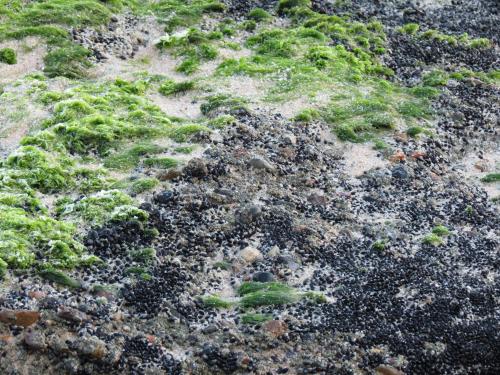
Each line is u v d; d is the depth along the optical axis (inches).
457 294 182.9
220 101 216.4
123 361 168.7
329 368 170.9
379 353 173.2
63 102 209.8
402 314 178.9
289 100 219.9
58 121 206.7
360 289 182.5
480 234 196.4
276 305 178.1
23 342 167.0
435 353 173.9
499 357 174.9
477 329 177.8
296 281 183.6
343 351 172.9
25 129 206.4
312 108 218.2
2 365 165.3
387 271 185.8
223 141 205.5
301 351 172.6
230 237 188.7
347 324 176.4
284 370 170.2
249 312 177.3
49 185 193.2
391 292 182.4
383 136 215.2
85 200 189.5
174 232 187.6
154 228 187.2
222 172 198.5
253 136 207.6
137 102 214.8
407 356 173.3
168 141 205.2
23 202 187.8
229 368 169.8
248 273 183.9
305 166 205.0
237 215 191.5
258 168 200.8
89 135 203.2
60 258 178.9
